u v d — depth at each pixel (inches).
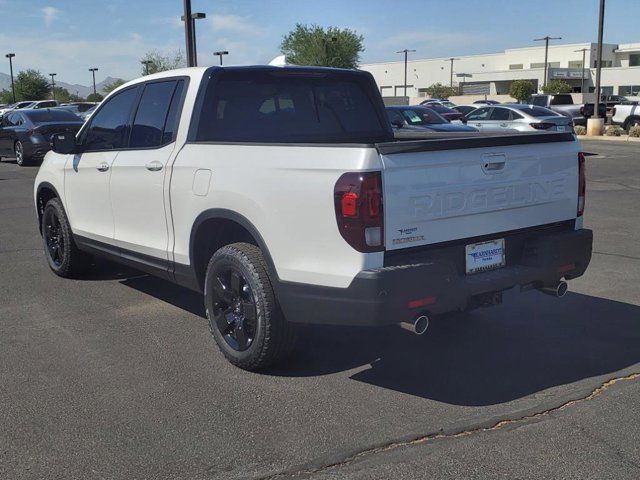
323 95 226.5
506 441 144.6
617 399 164.6
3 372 183.5
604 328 216.8
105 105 240.8
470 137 174.2
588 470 133.3
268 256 169.5
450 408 160.9
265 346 174.6
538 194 183.9
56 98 3134.8
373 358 193.3
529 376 179.5
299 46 2834.6
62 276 279.7
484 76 3624.5
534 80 3442.4
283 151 165.8
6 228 397.1
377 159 150.9
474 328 218.2
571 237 187.2
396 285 151.8
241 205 173.8
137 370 184.7
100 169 232.2
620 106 1270.9
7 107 1827.0
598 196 505.0
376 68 4308.6
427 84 4089.6
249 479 131.9
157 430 151.3
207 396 168.6
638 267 292.5
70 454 141.3
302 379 178.9
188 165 191.2
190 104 199.5
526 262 184.1
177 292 260.1
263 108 211.3
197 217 188.4
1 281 276.8
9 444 145.6
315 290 159.6
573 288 262.4
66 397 167.9
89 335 212.5
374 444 144.1
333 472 133.9
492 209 173.2
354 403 164.1
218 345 189.0
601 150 932.0
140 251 217.5
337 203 152.8
